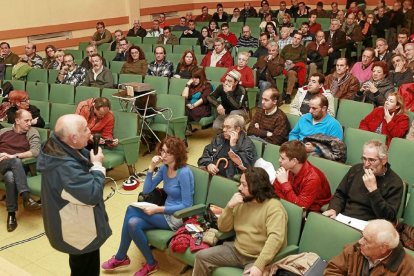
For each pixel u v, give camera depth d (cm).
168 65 594
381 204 231
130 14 970
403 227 245
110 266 276
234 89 458
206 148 340
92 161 211
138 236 262
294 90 666
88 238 210
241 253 227
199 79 495
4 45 696
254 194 224
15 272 227
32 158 357
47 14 809
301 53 679
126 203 369
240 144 316
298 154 256
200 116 487
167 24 1077
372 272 184
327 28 902
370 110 387
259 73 577
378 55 583
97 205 209
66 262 292
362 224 236
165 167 281
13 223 335
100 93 496
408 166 300
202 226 255
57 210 201
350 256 191
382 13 897
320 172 269
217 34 848
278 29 891
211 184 268
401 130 341
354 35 799
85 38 886
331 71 715
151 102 462
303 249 222
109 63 663
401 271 179
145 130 476
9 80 607
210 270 230
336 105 407
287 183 261
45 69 647
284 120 371
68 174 195
